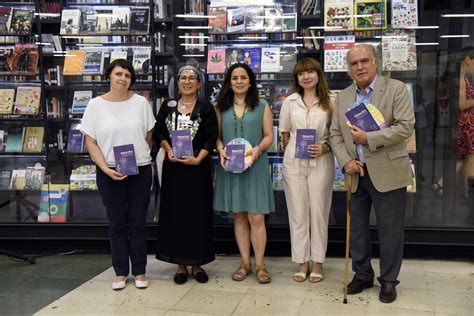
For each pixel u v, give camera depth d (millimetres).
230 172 3068
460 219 3557
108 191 2943
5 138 4016
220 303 2768
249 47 3713
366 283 2951
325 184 3055
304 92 3098
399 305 2711
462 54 3549
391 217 2707
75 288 3047
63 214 3863
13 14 3906
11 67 3908
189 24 3729
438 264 3414
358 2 3555
